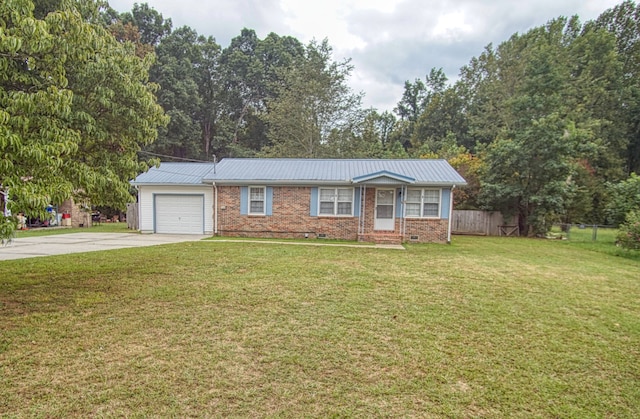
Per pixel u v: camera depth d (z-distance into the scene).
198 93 36.34
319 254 9.92
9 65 4.19
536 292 6.20
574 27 35.12
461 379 3.15
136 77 6.02
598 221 24.41
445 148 29.62
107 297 5.39
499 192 17.73
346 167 15.97
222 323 4.38
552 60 21.34
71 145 4.39
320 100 28.12
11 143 3.61
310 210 14.63
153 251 10.07
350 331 4.20
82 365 3.25
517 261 9.52
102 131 5.48
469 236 17.56
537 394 2.94
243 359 3.43
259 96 39.53
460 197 20.45
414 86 51.97
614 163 28.47
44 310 4.77
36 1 4.71
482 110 36.41
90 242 12.40
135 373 3.12
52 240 13.02
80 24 4.55
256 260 8.70
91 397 2.75
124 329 4.13
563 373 3.31
